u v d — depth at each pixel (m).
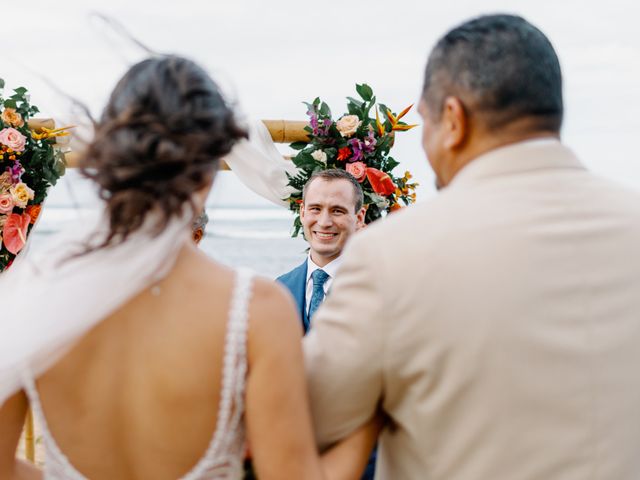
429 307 1.27
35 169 3.87
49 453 1.33
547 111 1.34
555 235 1.29
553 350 1.25
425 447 1.34
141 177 1.23
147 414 1.26
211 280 1.30
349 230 3.53
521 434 1.26
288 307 1.32
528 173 1.34
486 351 1.25
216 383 1.26
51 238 1.33
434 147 1.42
